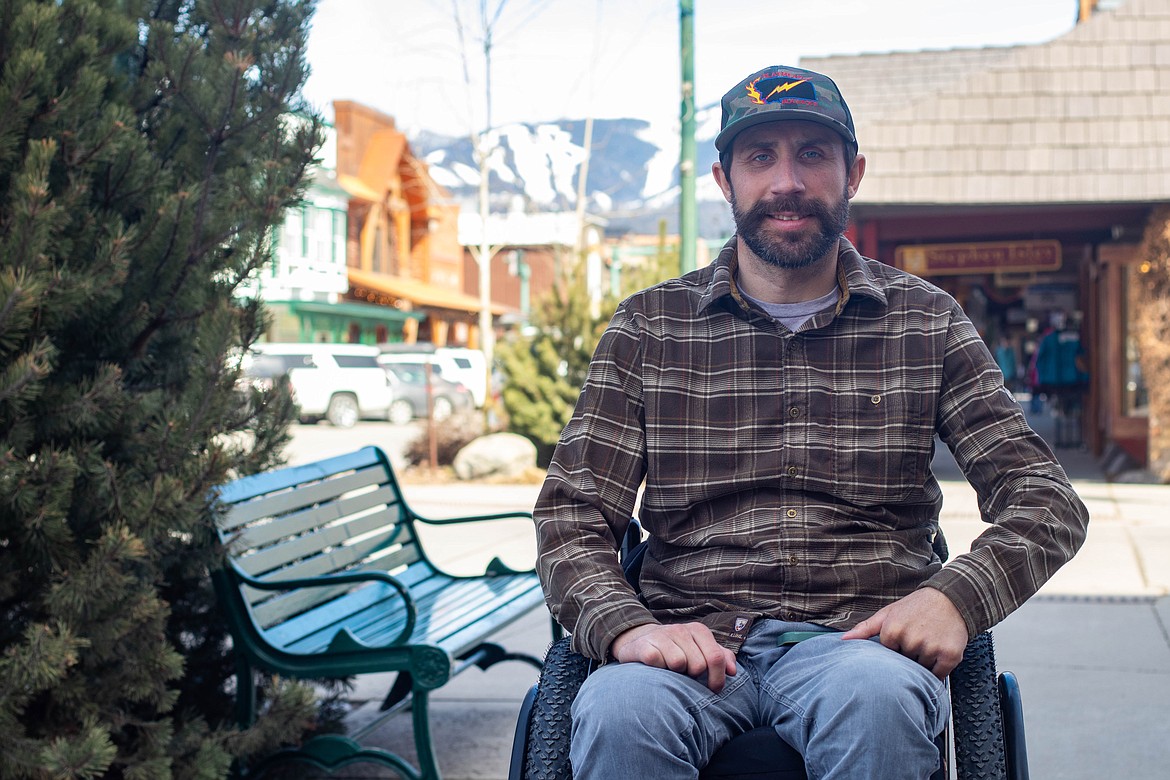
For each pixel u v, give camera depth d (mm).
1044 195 11922
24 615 3162
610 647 2146
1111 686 4914
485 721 4707
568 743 2158
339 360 25656
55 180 3098
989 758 2123
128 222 3375
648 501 2439
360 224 42594
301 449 18078
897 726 1921
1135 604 6445
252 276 3463
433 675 3535
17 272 2764
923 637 2045
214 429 3316
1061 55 11992
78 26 3084
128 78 3455
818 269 2447
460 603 4508
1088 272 16469
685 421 2404
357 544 4762
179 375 3508
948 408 2375
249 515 3971
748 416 2385
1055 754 4125
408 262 46406
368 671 3561
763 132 2416
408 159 44344
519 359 15000
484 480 13820
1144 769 3963
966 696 2178
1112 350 14117
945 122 12086
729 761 2105
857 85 15367
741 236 2453
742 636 2250
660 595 2381
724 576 2324
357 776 4078
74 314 2977
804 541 2312
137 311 3242
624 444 2432
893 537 2346
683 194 11484
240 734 3441
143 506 3016
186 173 3418
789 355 2398
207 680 3945
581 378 14742
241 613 3631
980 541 2178
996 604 2090
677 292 2506
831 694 1979
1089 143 11891
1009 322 35062
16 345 2785
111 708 3207
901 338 2393
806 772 2055
